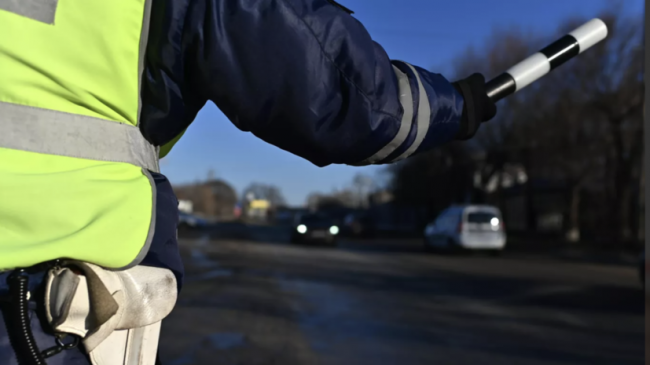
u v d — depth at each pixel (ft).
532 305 26.84
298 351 17.30
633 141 71.51
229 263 45.09
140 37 3.32
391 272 40.63
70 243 2.93
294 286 31.60
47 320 2.98
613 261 57.00
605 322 22.89
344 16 3.44
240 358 16.40
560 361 16.85
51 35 3.07
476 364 16.31
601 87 69.46
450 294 29.94
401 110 3.52
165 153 4.08
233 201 352.28
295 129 3.43
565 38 4.50
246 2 3.27
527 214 117.39
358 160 3.70
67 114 3.12
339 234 115.14
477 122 4.00
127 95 3.29
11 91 2.98
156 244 3.30
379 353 17.31
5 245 2.86
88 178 3.08
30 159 3.00
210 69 3.28
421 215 158.20
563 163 80.43
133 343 3.32
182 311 23.12
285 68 3.29
